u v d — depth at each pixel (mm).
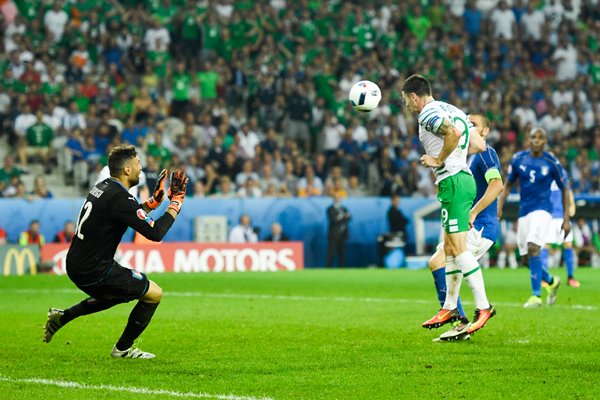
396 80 96312
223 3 96625
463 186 28391
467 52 103938
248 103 91812
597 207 81562
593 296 47000
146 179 74562
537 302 40969
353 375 23094
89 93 86438
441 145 28422
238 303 43156
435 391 21094
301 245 76875
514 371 23531
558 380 22312
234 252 74125
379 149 88375
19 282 59031
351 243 80062
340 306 41312
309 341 29281
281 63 95500
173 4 95875
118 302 25500
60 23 90250
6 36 89125
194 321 35250
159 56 92000
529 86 100750
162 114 88188
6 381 22516
